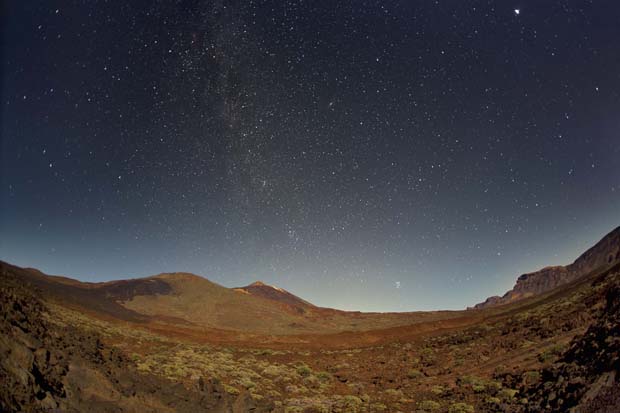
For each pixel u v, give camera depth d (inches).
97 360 725.3
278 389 989.2
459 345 1443.2
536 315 1503.4
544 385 760.3
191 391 757.3
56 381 546.0
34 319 759.1
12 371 478.0
